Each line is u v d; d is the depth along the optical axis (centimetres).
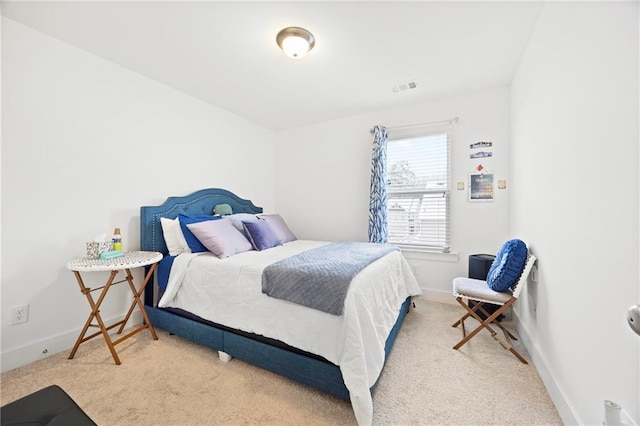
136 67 229
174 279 210
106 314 217
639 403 80
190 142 286
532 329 186
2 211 167
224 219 259
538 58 172
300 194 390
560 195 138
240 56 213
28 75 177
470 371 169
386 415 133
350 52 209
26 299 176
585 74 113
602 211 100
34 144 180
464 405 140
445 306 284
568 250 128
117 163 225
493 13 167
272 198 408
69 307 196
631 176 84
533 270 183
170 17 169
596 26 104
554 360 144
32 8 160
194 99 290
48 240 186
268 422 128
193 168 289
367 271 172
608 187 96
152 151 251
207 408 137
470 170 285
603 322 99
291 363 153
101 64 214
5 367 166
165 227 243
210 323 193
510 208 264
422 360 182
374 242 311
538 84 173
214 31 183
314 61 222
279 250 256
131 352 190
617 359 91
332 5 160
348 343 134
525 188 206
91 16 168
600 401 101
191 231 228
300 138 389
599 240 102
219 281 191
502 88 269
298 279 157
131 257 198
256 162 376
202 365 175
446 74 244
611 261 94
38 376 161
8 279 169
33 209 179
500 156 271
